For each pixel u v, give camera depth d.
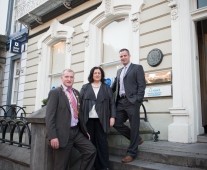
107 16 7.83
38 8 10.19
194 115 5.53
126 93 4.60
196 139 5.49
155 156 4.35
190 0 5.93
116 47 7.86
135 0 6.99
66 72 4.32
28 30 11.62
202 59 6.15
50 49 10.55
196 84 5.70
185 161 4.00
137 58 6.73
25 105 11.05
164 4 6.34
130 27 7.09
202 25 6.16
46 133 4.32
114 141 5.36
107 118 4.51
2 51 13.55
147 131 5.82
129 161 4.37
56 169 4.02
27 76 11.27
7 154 5.68
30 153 4.82
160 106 6.09
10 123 6.20
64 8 9.66
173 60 5.93
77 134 4.18
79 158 4.58
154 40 6.42
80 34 8.88
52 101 3.99
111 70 7.93
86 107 4.52
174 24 6.02
